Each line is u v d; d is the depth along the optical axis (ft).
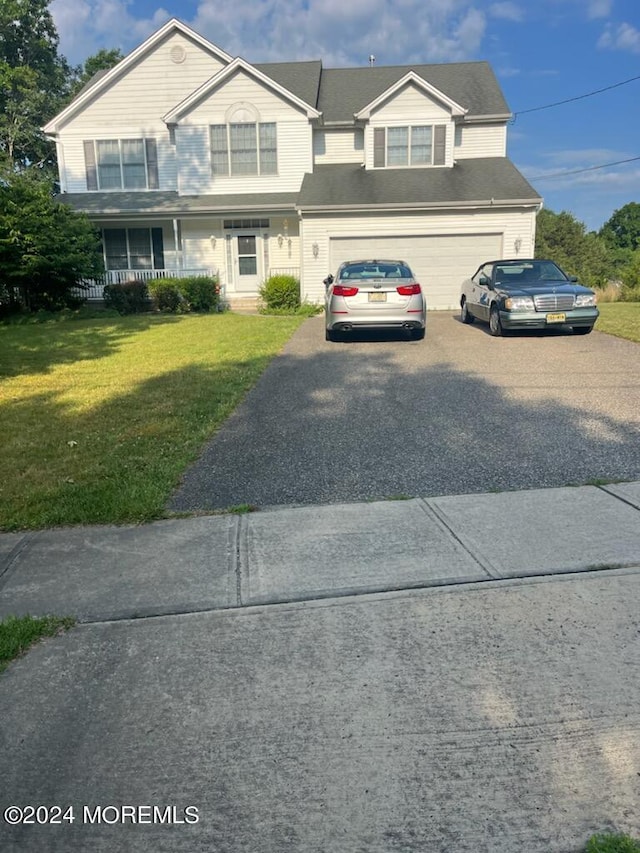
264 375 30.71
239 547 13.35
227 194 74.69
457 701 8.73
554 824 6.91
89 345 42.22
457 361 33.27
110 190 77.71
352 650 9.90
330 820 7.07
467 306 49.93
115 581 12.23
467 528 13.73
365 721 8.45
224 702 8.92
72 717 8.75
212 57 75.31
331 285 41.81
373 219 65.00
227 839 6.93
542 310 39.91
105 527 14.61
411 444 19.63
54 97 122.01
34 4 119.34
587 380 27.45
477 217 64.23
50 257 59.72
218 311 65.67
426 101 72.64
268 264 74.69
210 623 10.78
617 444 18.83
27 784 7.71
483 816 7.04
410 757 7.85
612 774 7.51
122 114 76.48
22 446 20.17
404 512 14.70
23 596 11.82
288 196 72.74
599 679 9.02
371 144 73.77
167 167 76.84
